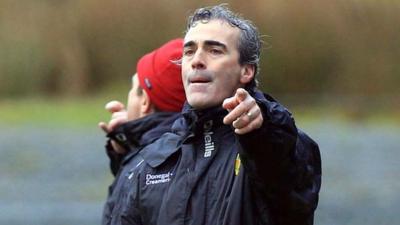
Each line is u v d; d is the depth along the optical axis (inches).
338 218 1066.7
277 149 300.8
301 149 314.2
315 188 319.0
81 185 1327.5
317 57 2741.1
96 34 3031.5
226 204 318.0
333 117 2453.2
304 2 2738.7
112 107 436.8
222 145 327.6
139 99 428.5
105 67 3041.3
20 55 3026.6
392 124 2342.5
